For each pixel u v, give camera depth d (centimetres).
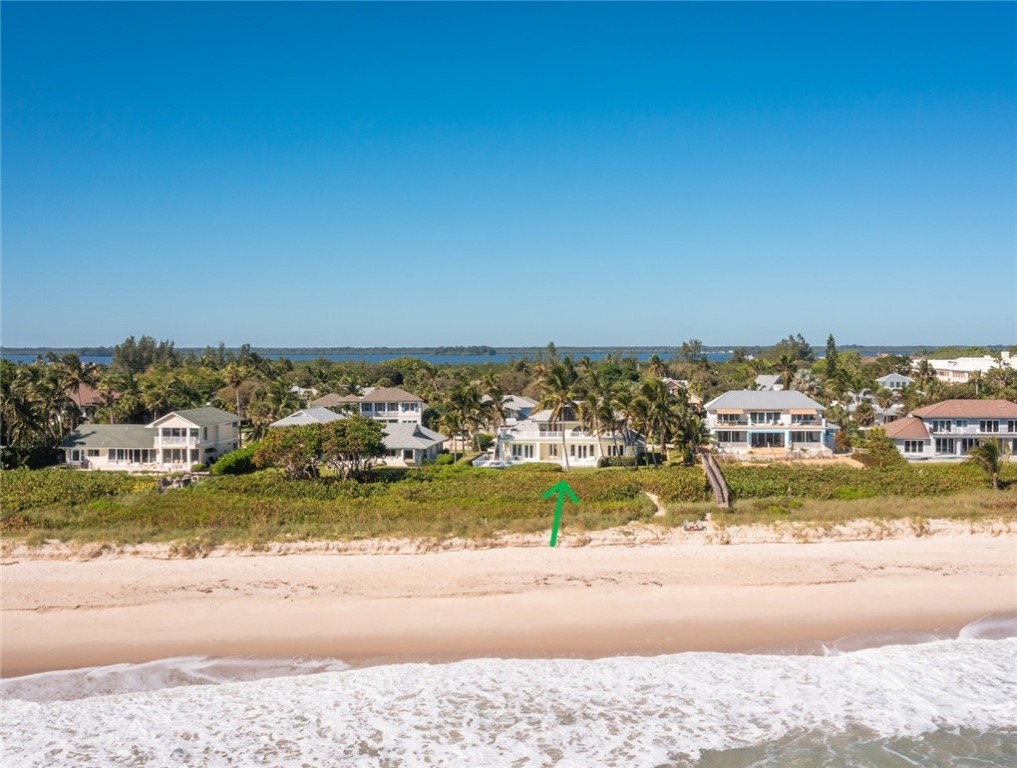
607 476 5062
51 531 3678
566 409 6750
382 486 4797
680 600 2966
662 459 6619
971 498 4288
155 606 2922
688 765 1958
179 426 6781
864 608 2892
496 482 4812
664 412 6184
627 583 3114
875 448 6731
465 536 3588
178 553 3425
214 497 4500
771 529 3672
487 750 2016
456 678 2388
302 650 2591
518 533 3644
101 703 2258
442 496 4522
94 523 3881
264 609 2900
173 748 2030
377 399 8875
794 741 2056
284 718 2170
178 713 2202
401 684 2353
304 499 4516
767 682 2356
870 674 2406
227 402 10438
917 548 3481
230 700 2272
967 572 3212
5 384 6975
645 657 2525
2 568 3275
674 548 3503
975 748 2033
